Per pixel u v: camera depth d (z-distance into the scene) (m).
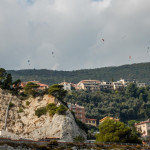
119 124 107.88
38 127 131.75
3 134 99.50
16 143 77.25
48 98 143.12
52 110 134.50
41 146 81.06
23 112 140.00
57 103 141.38
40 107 140.12
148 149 90.19
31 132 130.50
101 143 95.31
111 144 93.38
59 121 128.12
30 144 79.94
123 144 95.19
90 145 89.19
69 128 126.69
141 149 90.12
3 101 141.88
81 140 120.69
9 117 136.75
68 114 134.25
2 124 133.62
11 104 141.38
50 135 125.75
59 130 125.31
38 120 134.12
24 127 133.75
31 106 142.38
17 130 132.38
